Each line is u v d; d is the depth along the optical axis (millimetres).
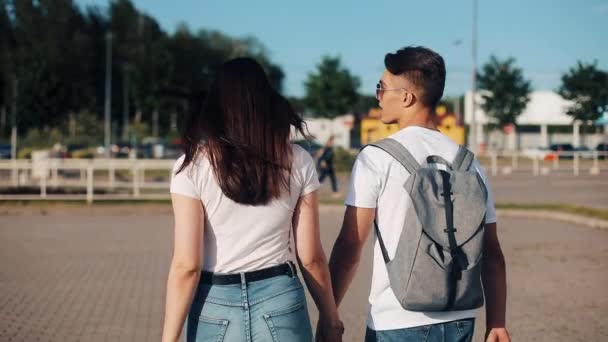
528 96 46250
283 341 2865
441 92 3232
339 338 3121
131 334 6730
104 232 14797
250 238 2885
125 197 20891
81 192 22688
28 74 63219
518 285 9055
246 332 2850
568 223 16391
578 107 24422
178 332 2846
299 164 2980
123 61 93875
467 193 2979
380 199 3072
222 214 2879
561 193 24734
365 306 7941
